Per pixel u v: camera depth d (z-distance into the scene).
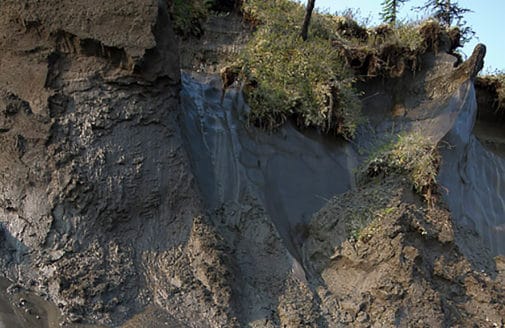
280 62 6.54
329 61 6.82
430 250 5.50
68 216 4.33
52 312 3.89
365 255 5.22
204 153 5.60
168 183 4.70
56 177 4.38
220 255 4.50
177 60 5.12
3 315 3.69
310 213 5.82
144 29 4.70
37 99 4.56
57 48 4.69
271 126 6.12
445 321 4.95
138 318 4.03
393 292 4.95
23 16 4.59
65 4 4.64
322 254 5.42
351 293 5.07
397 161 6.10
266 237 5.14
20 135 4.46
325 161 6.28
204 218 4.71
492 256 6.56
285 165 6.02
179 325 4.05
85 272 4.14
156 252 4.46
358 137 6.80
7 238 4.24
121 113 4.71
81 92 4.66
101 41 4.64
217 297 4.29
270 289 4.76
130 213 4.52
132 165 4.61
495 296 5.42
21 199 4.36
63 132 4.51
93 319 3.93
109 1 4.69
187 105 5.84
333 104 6.48
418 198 5.91
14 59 4.68
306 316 4.62
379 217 5.43
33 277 4.07
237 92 6.30
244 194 5.48
